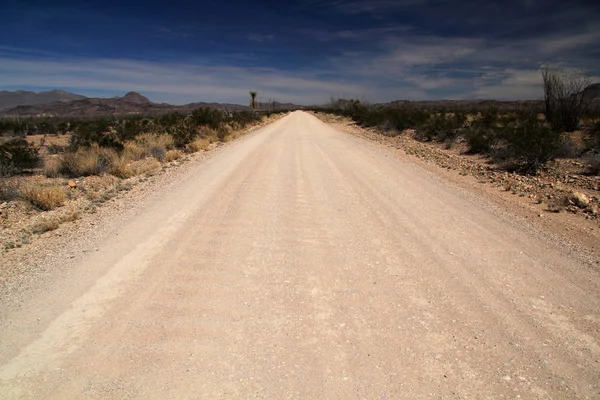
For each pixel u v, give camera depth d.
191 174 10.57
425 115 24.80
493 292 4.13
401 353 3.17
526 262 4.85
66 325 3.56
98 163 11.26
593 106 20.95
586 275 4.48
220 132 22.00
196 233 5.91
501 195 8.18
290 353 3.18
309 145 17.50
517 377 2.89
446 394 2.73
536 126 13.67
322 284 4.34
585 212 6.87
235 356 3.14
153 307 3.86
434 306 3.88
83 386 2.82
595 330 3.45
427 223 6.36
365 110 37.94
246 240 5.64
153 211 7.06
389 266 4.79
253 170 11.05
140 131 20.97
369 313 3.77
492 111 26.14
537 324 3.55
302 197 8.02
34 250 5.35
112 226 6.27
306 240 5.65
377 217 6.70
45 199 7.48
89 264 4.84
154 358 3.11
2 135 26.83
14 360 3.11
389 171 10.92
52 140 23.61
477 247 5.34
